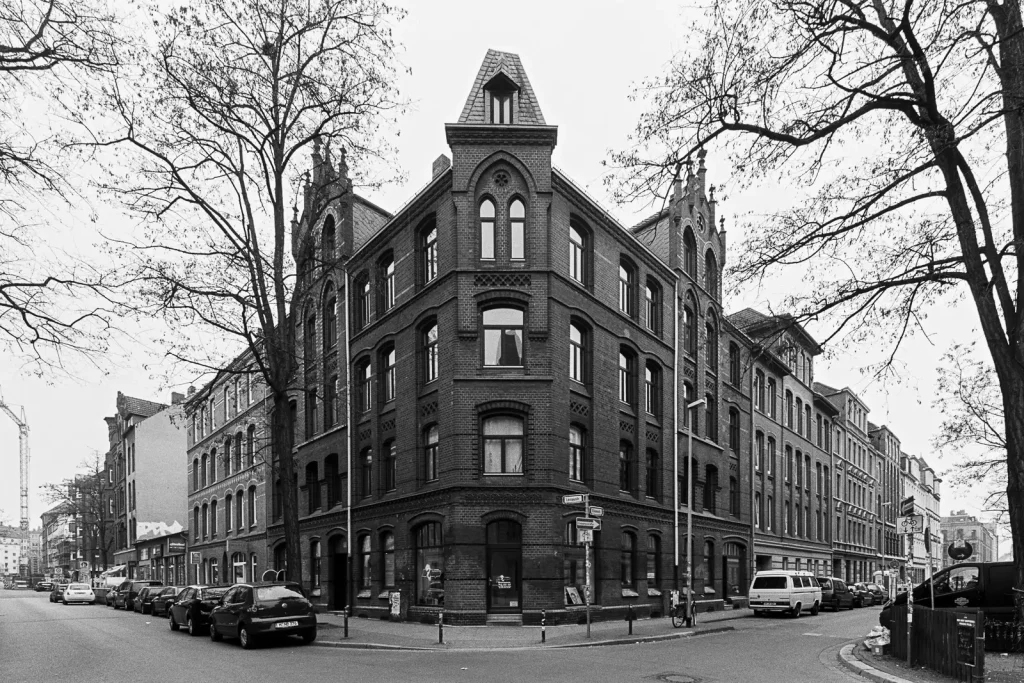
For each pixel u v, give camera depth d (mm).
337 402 30422
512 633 19828
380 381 27422
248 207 23359
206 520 47312
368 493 28094
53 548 142250
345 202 28984
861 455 61625
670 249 31484
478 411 22500
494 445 22672
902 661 14289
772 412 41969
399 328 26062
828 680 12570
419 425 24531
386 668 13867
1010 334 13766
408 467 24750
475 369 22672
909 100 13078
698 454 32156
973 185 14000
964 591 17703
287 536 22359
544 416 22531
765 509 39594
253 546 38781
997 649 14461
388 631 20766
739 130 12828
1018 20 12836
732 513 35781
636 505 26672
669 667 13961
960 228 14078
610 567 24938
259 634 17938
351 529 28031
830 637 20812
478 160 23344
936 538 46656
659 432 29172
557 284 23359
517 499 22078
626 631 20703
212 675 13242
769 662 14922
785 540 42000
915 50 12328
